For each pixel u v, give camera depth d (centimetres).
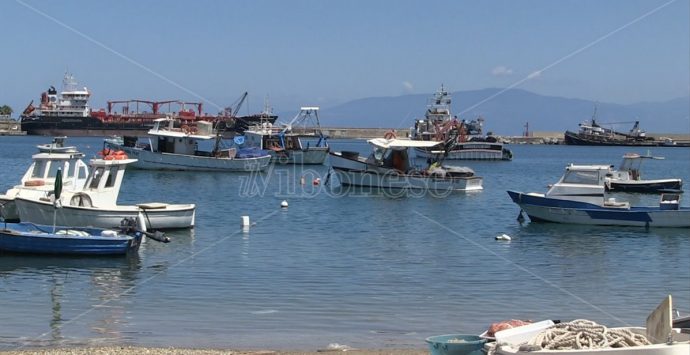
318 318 1973
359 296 2238
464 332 1866
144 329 1842
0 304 2072
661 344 1202
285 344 1730
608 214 3806
